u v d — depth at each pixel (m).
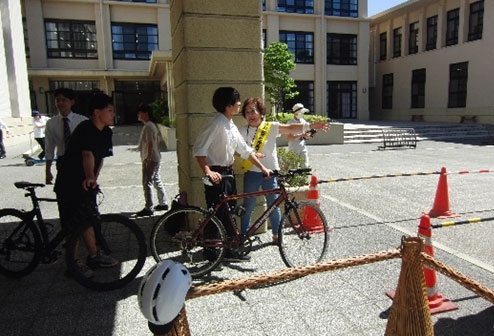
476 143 15.68
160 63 17.44
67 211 3.49
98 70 22.48
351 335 2.68
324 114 26.41
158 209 5.78
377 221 5.20
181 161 5.02
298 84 26.06
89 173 3.36
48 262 3.54
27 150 13.98
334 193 7.00
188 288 1.42
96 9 22.50
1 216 3.58
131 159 11.39
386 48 29.05
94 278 3.56
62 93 3.97
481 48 21.34
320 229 4.39
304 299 3.16
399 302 1.92
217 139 3.60
